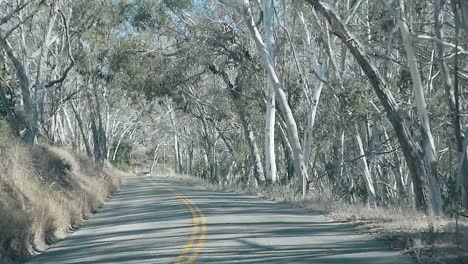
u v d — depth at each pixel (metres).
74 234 20.19
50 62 41.75
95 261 13.98
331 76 36.66
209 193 41.59
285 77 41.19
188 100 49.22
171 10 39.81
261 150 57.28
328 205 25.78
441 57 22.19
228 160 69.19
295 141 34.03
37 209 18.06
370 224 18.91
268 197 35.03
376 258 12.78
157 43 42.44
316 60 34.62
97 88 57.91
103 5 38.91
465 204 21.09
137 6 40.00
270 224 19.98
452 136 34.00
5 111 33.66
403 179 41.72
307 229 18.44
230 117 48.44
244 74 43.06
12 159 20.98
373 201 35.38
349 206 25.45
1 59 36.28
